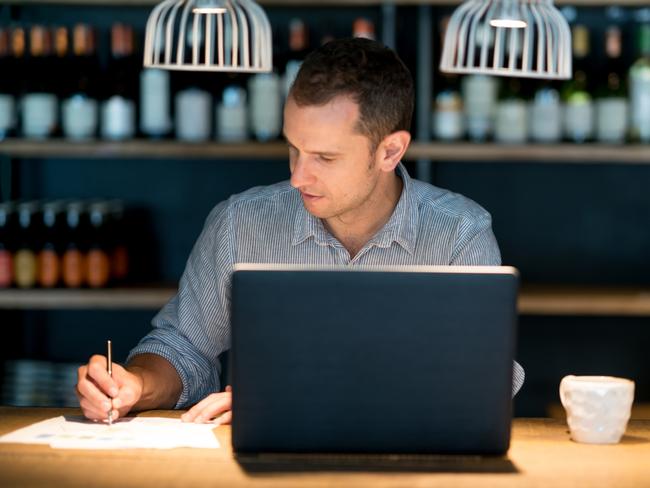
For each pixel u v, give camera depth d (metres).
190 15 3.28
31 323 3.47
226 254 2.06
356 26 3.11
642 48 3.15
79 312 3.48
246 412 1.49
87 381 1.70
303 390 1.48
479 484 1.39
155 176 3.46
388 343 1.47
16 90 3.32
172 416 1.79
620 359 3.45
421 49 3.18
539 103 3.15
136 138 3.29
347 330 1.47
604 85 3.26
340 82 1.72
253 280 1.47
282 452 1.49
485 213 2.07
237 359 1.48
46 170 3.45
